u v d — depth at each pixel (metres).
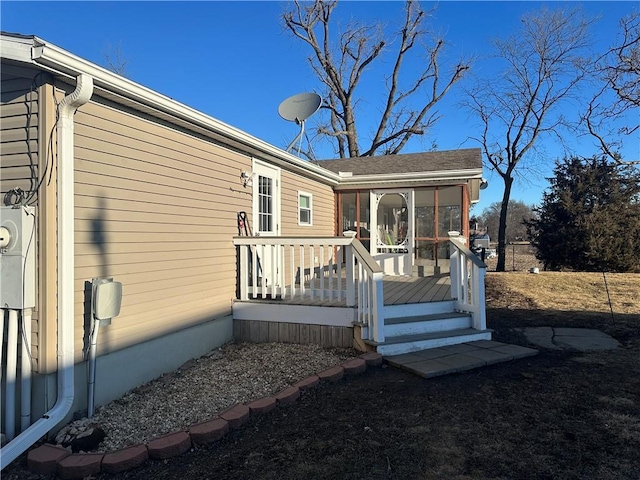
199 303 5.28
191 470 2.72
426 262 9.87
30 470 2.83
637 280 10.42
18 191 3.35
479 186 11.12
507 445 2.87
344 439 3.03
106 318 3.47
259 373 4.54
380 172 10.69
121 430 3.27
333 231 10.77
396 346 4.96
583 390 3.84
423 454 2.78
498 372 4.44
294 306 5.63
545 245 15.79
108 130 3.92
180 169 4.97
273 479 2.56
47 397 3.25
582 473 2.50
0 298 3.20
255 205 6.75
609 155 14.05
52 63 3.07
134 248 4.22
